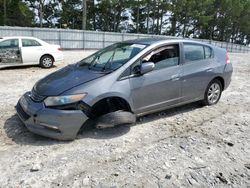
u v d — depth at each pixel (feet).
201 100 19.10
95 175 10.61
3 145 12.88
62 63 46.06
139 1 168.14
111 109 14.12
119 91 13.75
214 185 10.18
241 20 224.94
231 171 11.14
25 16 145.59
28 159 11.68
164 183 10.20
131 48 15.64
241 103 20.90
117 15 183.93
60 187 9.83
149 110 15.47
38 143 13.15
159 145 13.25
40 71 36.50
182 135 14.52
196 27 199.21
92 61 16.22
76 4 175.83
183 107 19.27
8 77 30.99
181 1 173.58
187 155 12.32
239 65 48.52
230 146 13.37
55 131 12.85
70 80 13.74
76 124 12.96
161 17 183.62
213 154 12.49
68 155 12.07
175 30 193.88
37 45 38.93
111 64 14.82
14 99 20.77
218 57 19.49
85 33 86.33
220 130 15.34
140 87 14.57
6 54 36.09
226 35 226.17
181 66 16.65
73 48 84.58
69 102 12.67
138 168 11.15
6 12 138.51
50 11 170.71
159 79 15.35
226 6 204.44
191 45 17.61
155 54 15.43
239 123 16.51
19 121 15.83
